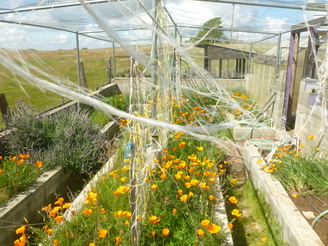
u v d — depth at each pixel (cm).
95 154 486
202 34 890
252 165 430
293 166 374
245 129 619
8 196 333
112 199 306
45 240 254
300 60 734
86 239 248
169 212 279
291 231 277
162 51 438
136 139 257
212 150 454
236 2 459
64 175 438
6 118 460
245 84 1138
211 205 322
